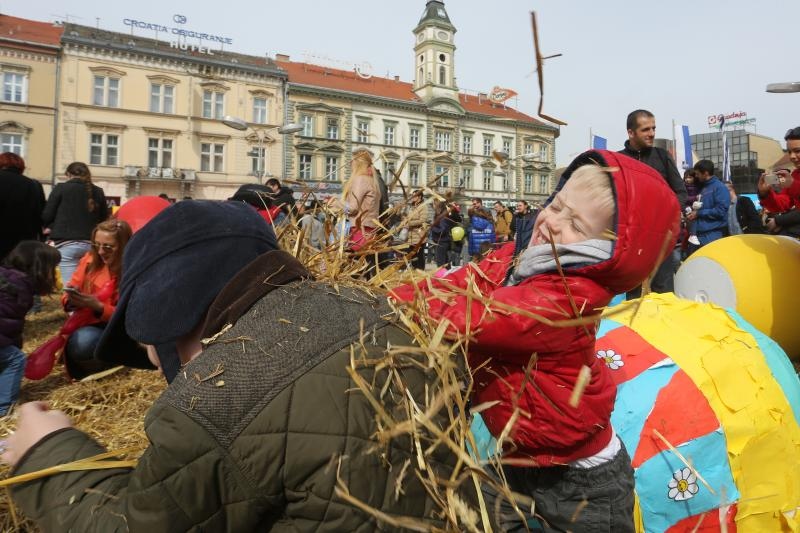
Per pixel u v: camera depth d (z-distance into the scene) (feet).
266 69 130.62
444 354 3.98
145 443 8.44
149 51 119.75
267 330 3.50
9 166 19.60
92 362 12.08
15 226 19.44
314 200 6.86
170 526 3.14
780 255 12.17
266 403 3.21
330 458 3.22
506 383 4.83
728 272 12.28
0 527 5.98
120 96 118.93
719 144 184.14
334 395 3.35
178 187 124.47
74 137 115.03
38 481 3.83
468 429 3.99
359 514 3.27
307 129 136.46
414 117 149.18
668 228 4.71
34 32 120.67
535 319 4.32
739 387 7.01
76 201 20.12
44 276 11.50
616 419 6.69
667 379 6.86
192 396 3.22
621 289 4.86
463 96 180.34
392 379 3.72
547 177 173.88
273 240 4.20
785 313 11.69
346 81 152.56
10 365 10.64
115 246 12.80
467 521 3.60
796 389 7.69
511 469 5.74
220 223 3.84
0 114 109.19
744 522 6.67
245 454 3.15
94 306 11.99
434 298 4.77
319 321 3.67
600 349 7.36
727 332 7.74
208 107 127.13
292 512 3.31
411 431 3.53
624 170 4.64
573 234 4.87
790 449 7.17
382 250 6.07
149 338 3.56
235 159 129.08
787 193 16.83
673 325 7.72
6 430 9.37
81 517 3.56
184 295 3.59
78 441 4.05
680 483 6.48
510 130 166.20
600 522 5.23
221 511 3.23
